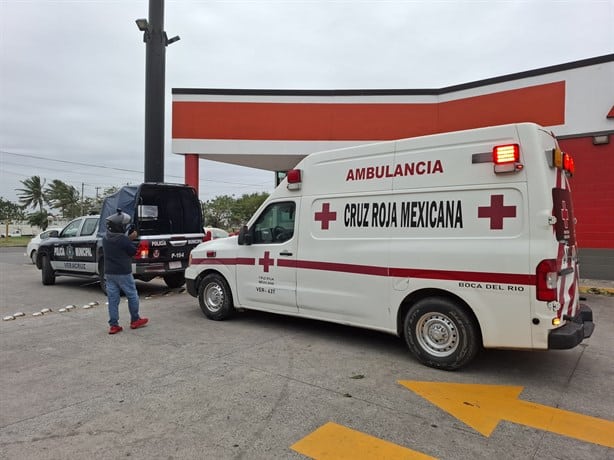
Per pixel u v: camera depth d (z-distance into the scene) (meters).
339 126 13.09
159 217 10.29
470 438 3.40
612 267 10.62
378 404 4.00
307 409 3.88
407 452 3.20
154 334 6.44
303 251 6.17
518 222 4.46
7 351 5.64
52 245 11.61
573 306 4.94
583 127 10.80
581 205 10.93
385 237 5.37
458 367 4.82
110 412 3.83
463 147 4.85
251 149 13.41
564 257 4.62
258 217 6.77
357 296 5.60
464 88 12.18
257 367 4.97
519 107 11.50
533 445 3.30
